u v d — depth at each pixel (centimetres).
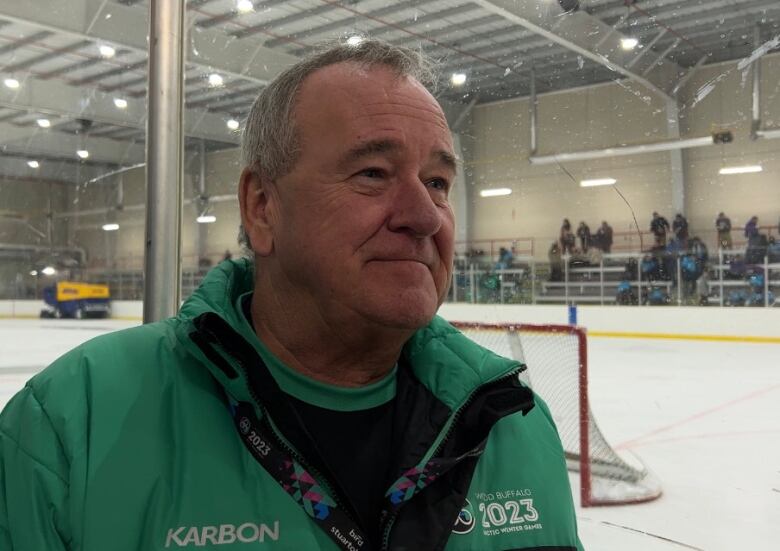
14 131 1322
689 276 1078
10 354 946
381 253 65
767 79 940
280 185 70
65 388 67
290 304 73
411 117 67
